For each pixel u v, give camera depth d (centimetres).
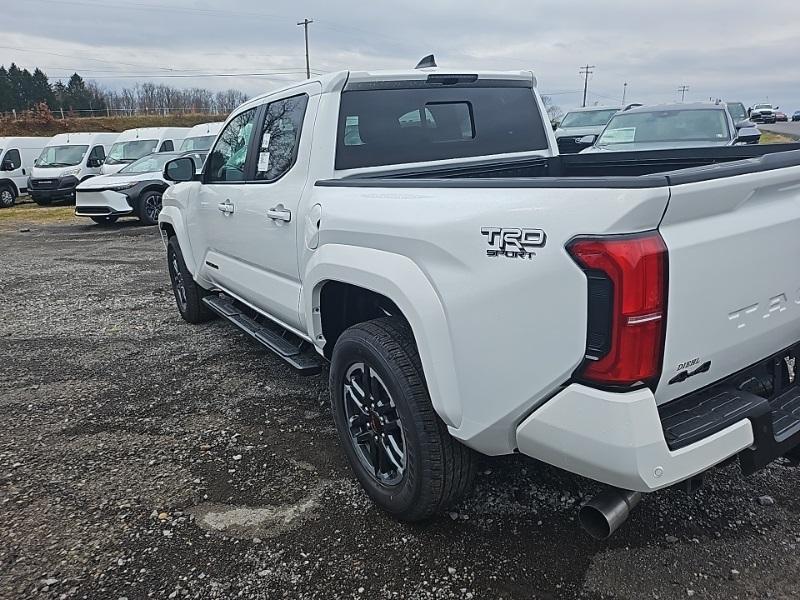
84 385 450
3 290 785
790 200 222
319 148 321
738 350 212
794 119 7506
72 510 295
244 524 281
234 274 444
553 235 188
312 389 430
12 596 241
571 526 271
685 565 245
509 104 392
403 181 254
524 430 211
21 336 577
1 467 336
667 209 176
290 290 355
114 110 7112
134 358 503
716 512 276
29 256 1060
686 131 934
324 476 318
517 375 207
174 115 6694
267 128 379
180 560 259
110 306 681
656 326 180
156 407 407
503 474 309
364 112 331
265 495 303
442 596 235
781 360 247
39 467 335
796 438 227
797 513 274
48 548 268
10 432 378
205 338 548
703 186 181
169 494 306
